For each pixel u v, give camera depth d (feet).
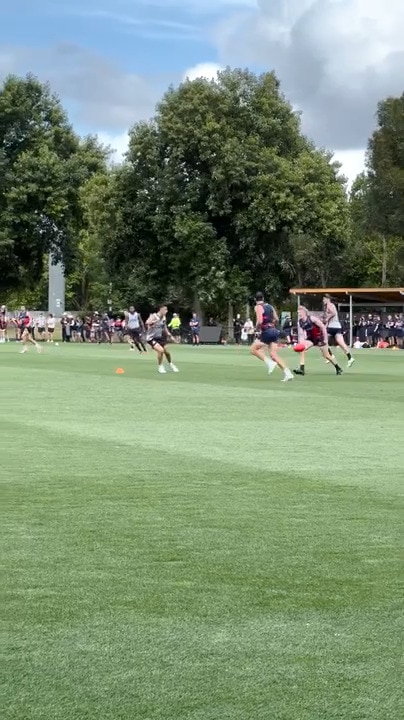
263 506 47.11
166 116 395.55
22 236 410.31
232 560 36.55
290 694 23.81
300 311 168.25
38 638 27.71
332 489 51.90
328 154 446.60
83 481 53.93
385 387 131.03
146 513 45.24
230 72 401.70
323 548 38.58
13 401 104.83
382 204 437.17
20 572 34.60
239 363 199.31
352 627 28.78
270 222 389.80
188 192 397.60
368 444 70.59
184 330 419.74
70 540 39.63
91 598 31.53
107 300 431.84
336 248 446.60
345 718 22.50
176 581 33.60
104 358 220.02
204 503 47.75
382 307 370.32
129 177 409.49
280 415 91.91
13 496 49.29
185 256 400.67
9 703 23.24
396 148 434.30
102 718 22.43
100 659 26.11
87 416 89.56
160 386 129.70
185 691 23.95
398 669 25.46
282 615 29.89
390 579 34.04
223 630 28.48
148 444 69.97
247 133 404.16
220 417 89.56
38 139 416.67
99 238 431.02
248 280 406.21
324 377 154.10
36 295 561.43
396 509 46.55
